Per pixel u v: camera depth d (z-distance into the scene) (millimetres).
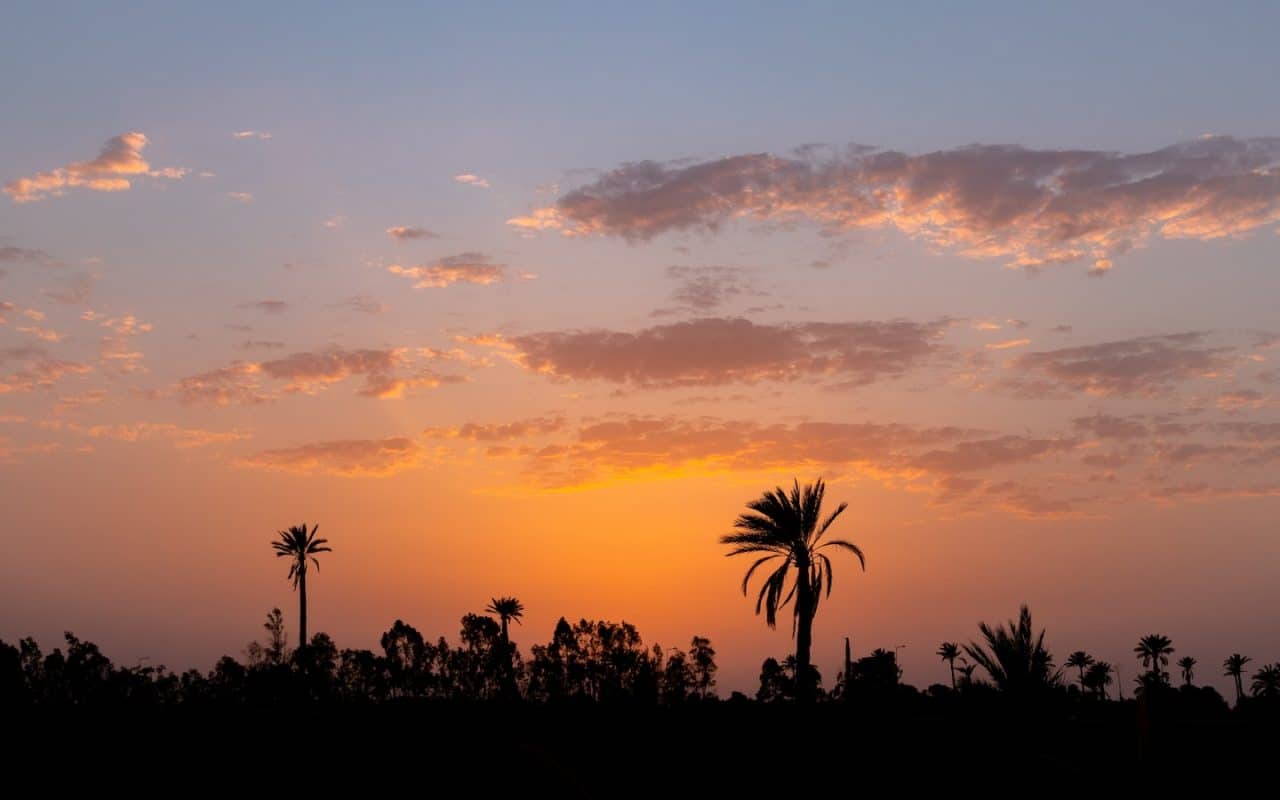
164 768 35062
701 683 92688
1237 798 38156
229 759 36188
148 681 61062
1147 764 39844
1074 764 41906
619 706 60312
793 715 53156
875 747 45875
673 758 44781
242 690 70375
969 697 44531
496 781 36688
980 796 41000
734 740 47469
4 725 37844
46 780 33469
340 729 40844
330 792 34156
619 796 39906
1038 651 43938
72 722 39188
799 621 53656
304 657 74000
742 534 54188
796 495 53875
